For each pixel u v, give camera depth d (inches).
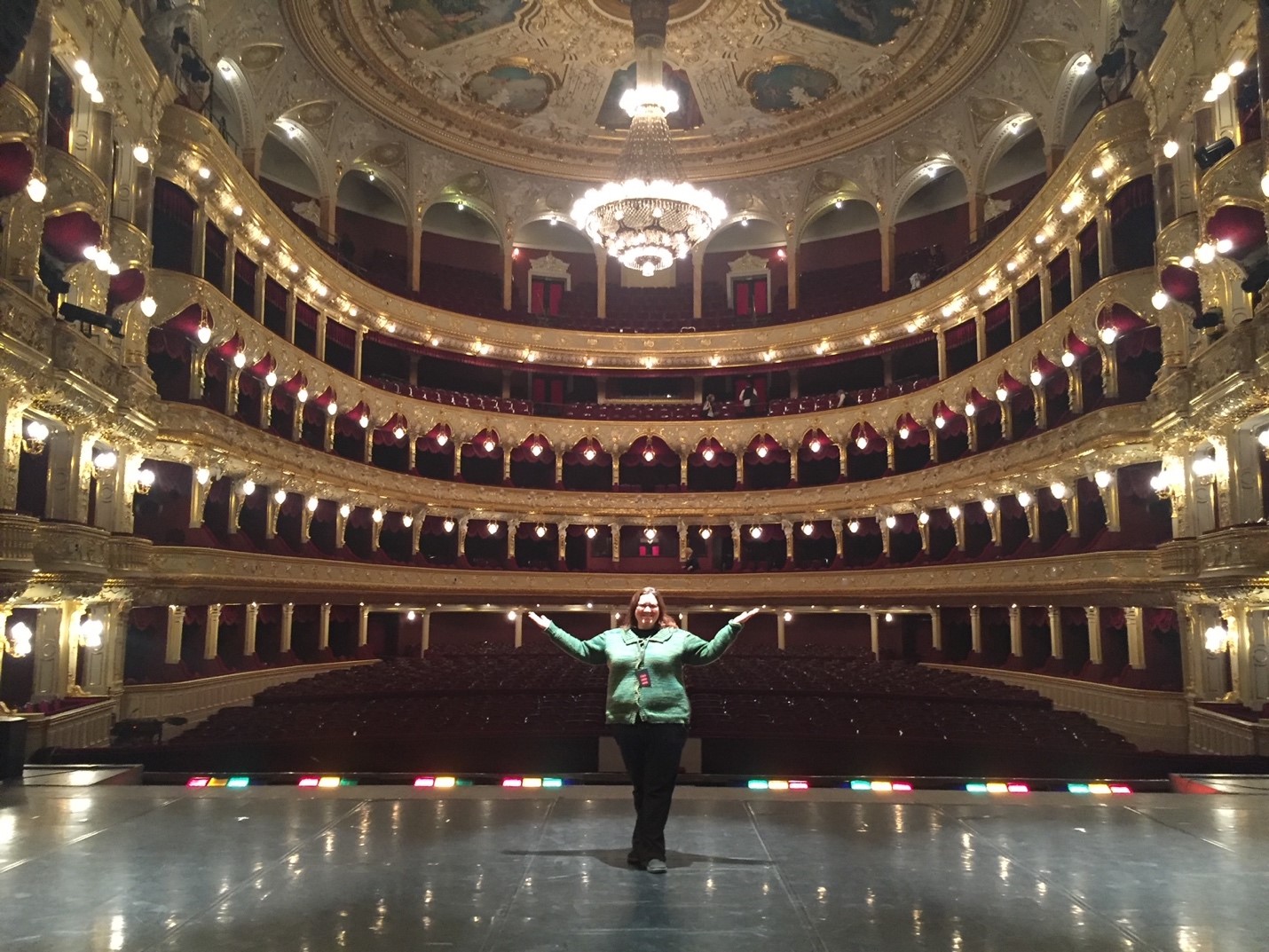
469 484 1487.5
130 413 773.9
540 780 375.6
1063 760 645.3
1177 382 757.9
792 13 1165.1
